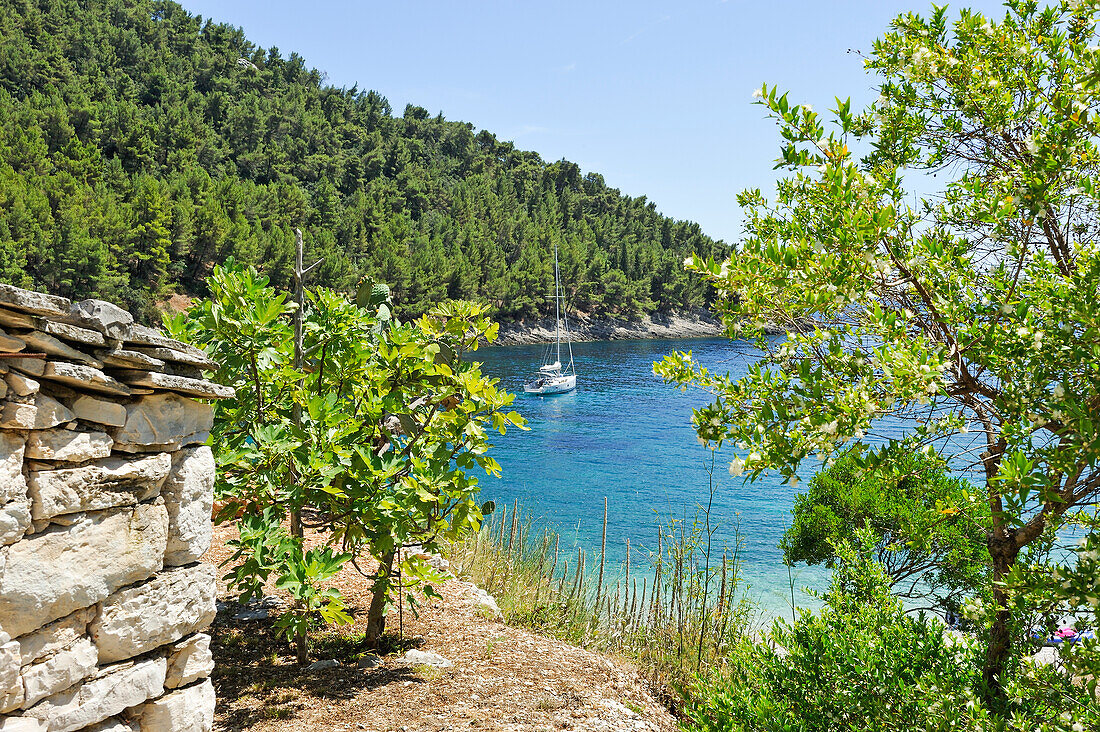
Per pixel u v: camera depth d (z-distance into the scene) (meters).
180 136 120.50
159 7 190.75
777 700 4.60
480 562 10.68
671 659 7.97
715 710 5.02
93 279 73.44
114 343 3.42
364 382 6.93
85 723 3.29
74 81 126.56
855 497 8.98
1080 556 2.86
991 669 3.82
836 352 3.30
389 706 5.71
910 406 3.26
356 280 92.06
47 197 79.62
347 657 6.82
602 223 184.25
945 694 3.64
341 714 5.48
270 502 6.02
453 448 7.09
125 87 140.00
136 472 3.50
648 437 41.16
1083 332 2.96
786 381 3.50
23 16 138.25
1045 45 3.87
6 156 84.31
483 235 140.88
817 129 3.67
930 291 3.50
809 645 4.56
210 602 4.03
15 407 2.95
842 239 3.22
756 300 3.48
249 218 103.38
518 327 127.00
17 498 2.98
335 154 162.25
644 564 16.80
